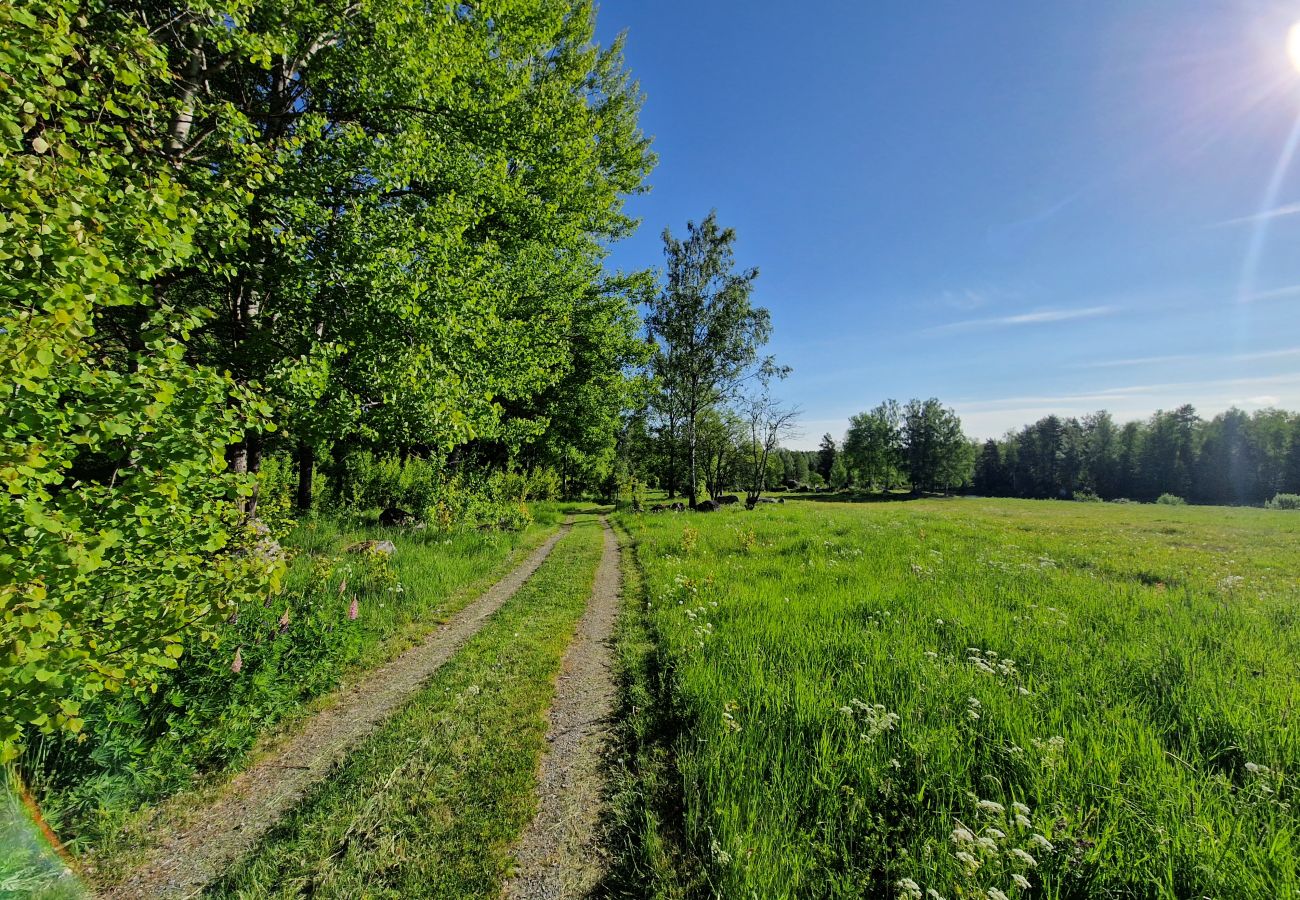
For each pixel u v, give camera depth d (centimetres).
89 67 412
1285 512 3397
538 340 1859
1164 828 273
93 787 338
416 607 830
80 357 270
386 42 970
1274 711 400
